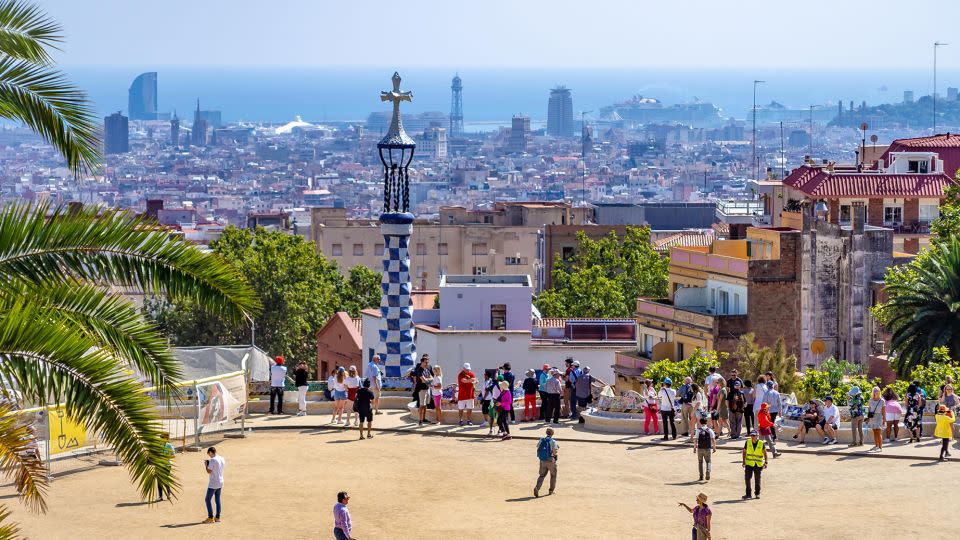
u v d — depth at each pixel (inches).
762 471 2090.3
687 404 2325.3
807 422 2260.1
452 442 2337.6
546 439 1984.5
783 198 6284.5
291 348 5462.6
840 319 3708.2
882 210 5605.3
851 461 2145.7
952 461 2135.8
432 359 3681.1
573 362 2506.2
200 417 2303.2
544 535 1802.4
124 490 1999.3
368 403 2358.5
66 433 2106.3
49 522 1851.6
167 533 1822.1
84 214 1119.6
